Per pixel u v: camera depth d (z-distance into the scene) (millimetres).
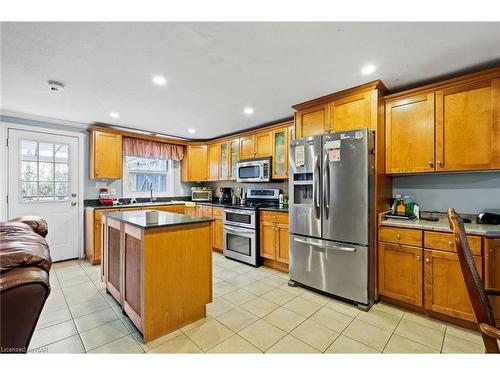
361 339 1795
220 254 4168
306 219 2629
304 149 2658
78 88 2463
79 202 3820
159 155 4770
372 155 2303
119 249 2250
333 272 2418
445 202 2498
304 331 1901
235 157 4441
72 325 1967
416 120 2291
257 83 2367
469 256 1050
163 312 1847
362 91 2418
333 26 1532
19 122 3328
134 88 2477
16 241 1021
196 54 1857
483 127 1979
